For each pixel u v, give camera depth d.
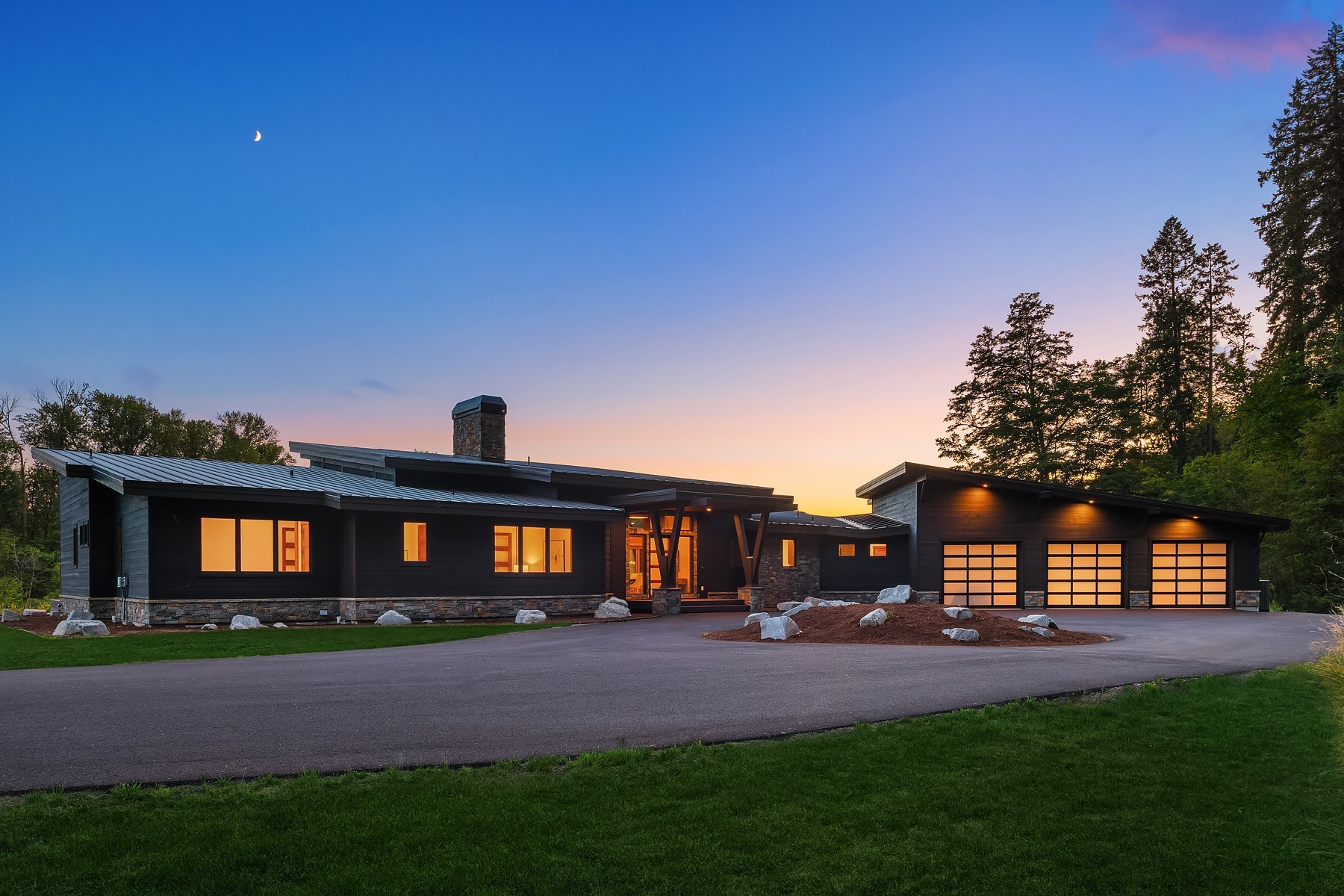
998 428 46.03
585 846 4.94
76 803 5.30
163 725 7.32
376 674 10.48
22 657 11.91
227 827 4.99
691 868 4.71
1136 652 12.95
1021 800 5.86
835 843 5.10
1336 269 41.03
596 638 15.95
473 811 5.36
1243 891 4.66
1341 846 5.16
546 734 7.18
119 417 46.22
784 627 14.80
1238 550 26.72
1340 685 5.70
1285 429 42.84
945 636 14.20
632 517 25.72
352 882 4.42
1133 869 4.86
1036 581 27.58
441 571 20.44
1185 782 6.27
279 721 7.54
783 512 29.17
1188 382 50.28
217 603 18.20
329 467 25.89
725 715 8.00
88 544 20.16
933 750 6.88
